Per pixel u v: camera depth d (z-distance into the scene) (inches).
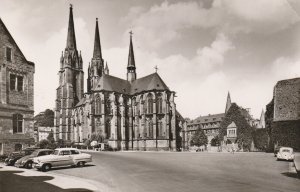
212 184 733.3
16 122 1594.5
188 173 954.7
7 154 1515.7
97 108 3609.7
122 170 1063.6
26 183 770.8
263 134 2699.3
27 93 1656.0
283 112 2162.9
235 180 797.9
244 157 1743.4
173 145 3408.0
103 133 3486.7
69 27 4690.0
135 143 3683.6
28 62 1684.3
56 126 4530.0
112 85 3811.5
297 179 816.9
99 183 781.3
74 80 4640.8
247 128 2819.9
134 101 3821.4
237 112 2891.2
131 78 4242.1
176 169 1077.1
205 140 4394.7
